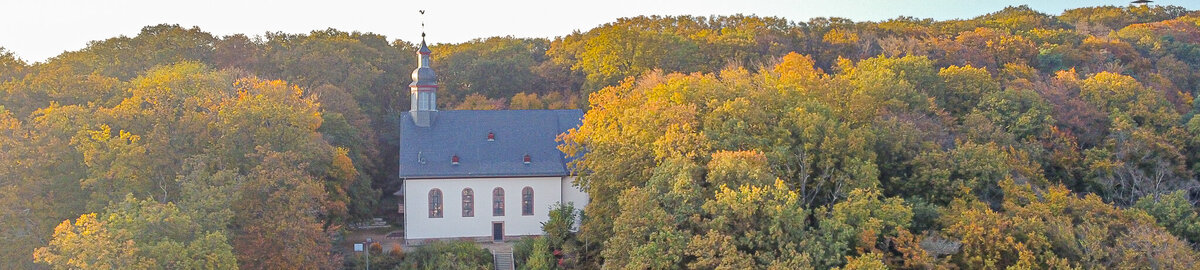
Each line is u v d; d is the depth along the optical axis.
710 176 52.03
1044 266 49.91
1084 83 82.81
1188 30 127.25
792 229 49.28
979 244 49.97
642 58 97.69
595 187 59.56
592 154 60.69
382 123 96.31
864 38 110.69
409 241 71.44
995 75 94.81
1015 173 62.50
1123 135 71.56
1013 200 56.78
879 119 64.75
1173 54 114.25
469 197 72.06
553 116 77.06
